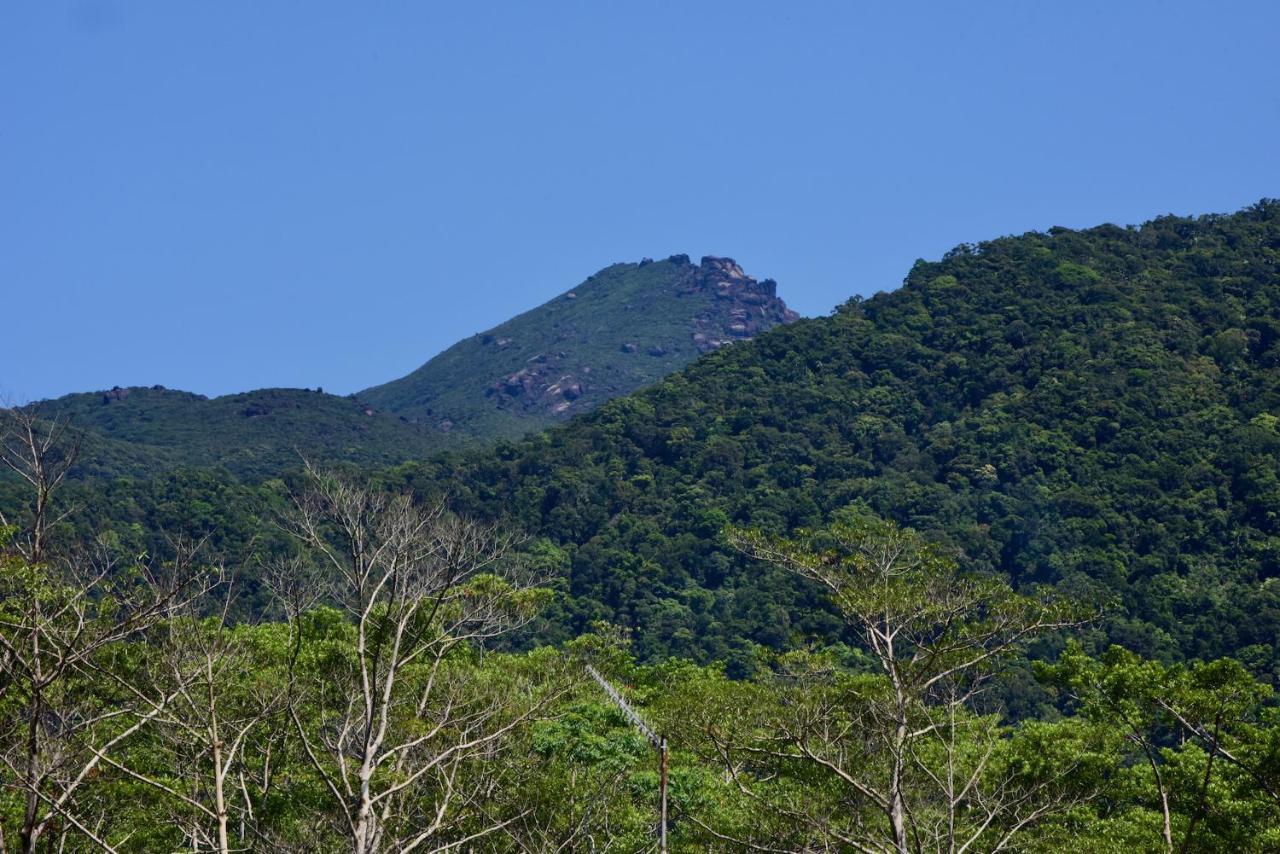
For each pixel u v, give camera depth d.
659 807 53.22
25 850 35.41
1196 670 55.72
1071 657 58.81
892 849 51.22
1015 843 53.94
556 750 53.69
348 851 44.53
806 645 64.25
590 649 75.88
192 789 44.84
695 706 55.00
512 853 48.28
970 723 61.94
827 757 53.34
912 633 53.59
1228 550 152.25
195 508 155.38
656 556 180.38
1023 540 164.00
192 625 42.72
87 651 37.16
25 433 38.72
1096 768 59.50
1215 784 55.97
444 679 50.47
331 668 53.12
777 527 185.75
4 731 38.06
